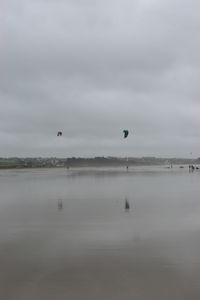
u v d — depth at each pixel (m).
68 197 29.48
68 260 10.91
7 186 44.03
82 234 14.63
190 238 13.71
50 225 16.73
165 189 36.34
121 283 8.90
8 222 17.64
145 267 10.12
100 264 10.46
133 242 13.16
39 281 9.10
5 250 12.16
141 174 78.88
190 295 8.12
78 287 8.66
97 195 30.72
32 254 11.63
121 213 20.22
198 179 55.53
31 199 28.39
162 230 15.30
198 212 20.38
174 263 10.46
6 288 8.66
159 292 8.30
